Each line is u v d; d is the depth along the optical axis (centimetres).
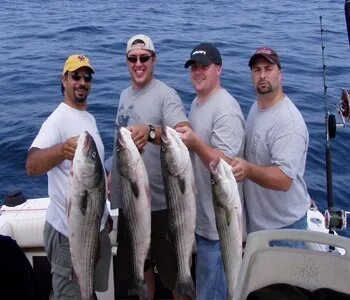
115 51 1519
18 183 752
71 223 369
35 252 477
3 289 324
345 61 1384
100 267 415
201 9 2436
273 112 394
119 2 2706
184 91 1089
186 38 1680
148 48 417
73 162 360
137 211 384
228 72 1238
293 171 383
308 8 2461
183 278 397
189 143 382
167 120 412
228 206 370
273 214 409
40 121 951
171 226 390
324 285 278
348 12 379
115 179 429
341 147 818
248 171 373
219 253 420
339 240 277
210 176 398
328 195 420
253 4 2641
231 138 394
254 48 1530
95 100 1052
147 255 396
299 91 1113
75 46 1595
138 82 421
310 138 856
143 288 403
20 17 2186
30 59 1434
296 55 1442
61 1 2764
